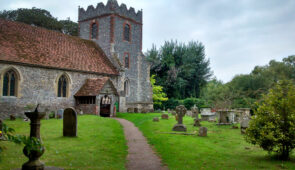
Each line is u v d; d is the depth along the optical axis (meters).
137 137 15.45
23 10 45.66
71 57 29.89
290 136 9.72
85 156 10.08
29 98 24.80
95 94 27.34
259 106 10.71
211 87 54.16
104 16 36.06
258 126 10.34
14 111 23.67
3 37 25.03
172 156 10.61
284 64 52.19
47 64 26.09
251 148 12.28
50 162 8.96
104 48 35.88
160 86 49.28
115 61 34.38
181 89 54.38
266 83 40.81
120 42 36.34
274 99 10.23
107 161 9.62
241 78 43.41
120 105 33.53
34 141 6.70
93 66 31.33
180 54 54.59
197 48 55.88
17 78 23.98
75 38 34.06
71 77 28.55
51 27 47.34
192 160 10.02
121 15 36.47
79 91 29.09
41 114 7.57
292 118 9.62
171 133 16.66
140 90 39.19
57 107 27.17
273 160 10.04
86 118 23.03
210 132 17.28
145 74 40.34
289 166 9.09
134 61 38.53
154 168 9.02
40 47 27.62
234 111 23.52
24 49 25.59
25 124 18.31
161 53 54.47
